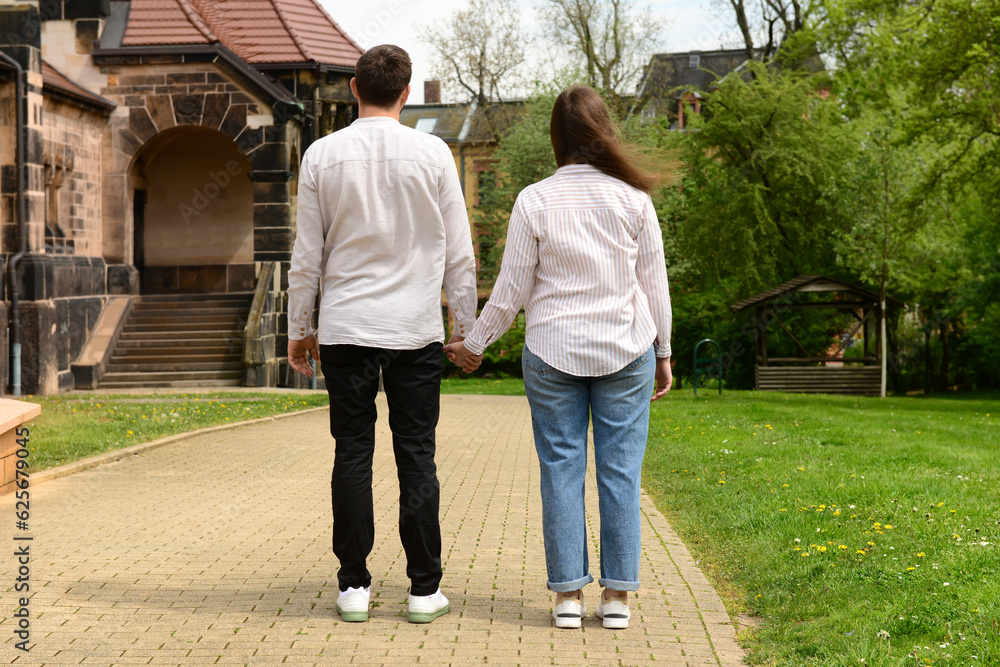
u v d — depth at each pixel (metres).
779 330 33.69
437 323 3.75
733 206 29.33
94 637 3.40
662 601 4.05
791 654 3.31
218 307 21.95
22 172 17.83
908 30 23.95
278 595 3.98
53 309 18.55
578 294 3.63
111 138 21.89
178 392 18.38
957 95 21.86
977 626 3.44
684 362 35.34
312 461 8.45
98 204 21.72
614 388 3.65
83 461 7.93
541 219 3.65
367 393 3.68
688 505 6.61
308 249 3.69
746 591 4.32
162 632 3.47
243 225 24.08
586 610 3.80
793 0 35.56
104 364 20.22
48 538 5.10
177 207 24.09
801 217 30.72
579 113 3.71
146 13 22.27
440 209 3.72
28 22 17.94
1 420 6.25
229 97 21.75
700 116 31.58
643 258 3.70
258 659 3.19
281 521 5.66
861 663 3.15
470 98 38.31
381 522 5.76
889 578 4.20
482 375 40.59
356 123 3.76
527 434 12.27
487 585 4.25
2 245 17.97
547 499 3.65
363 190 3.63
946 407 21.42
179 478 7.37
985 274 29.39
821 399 23.44
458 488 7.43
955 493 6.53
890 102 30.50
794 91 30.11
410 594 3.69
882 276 28.92
